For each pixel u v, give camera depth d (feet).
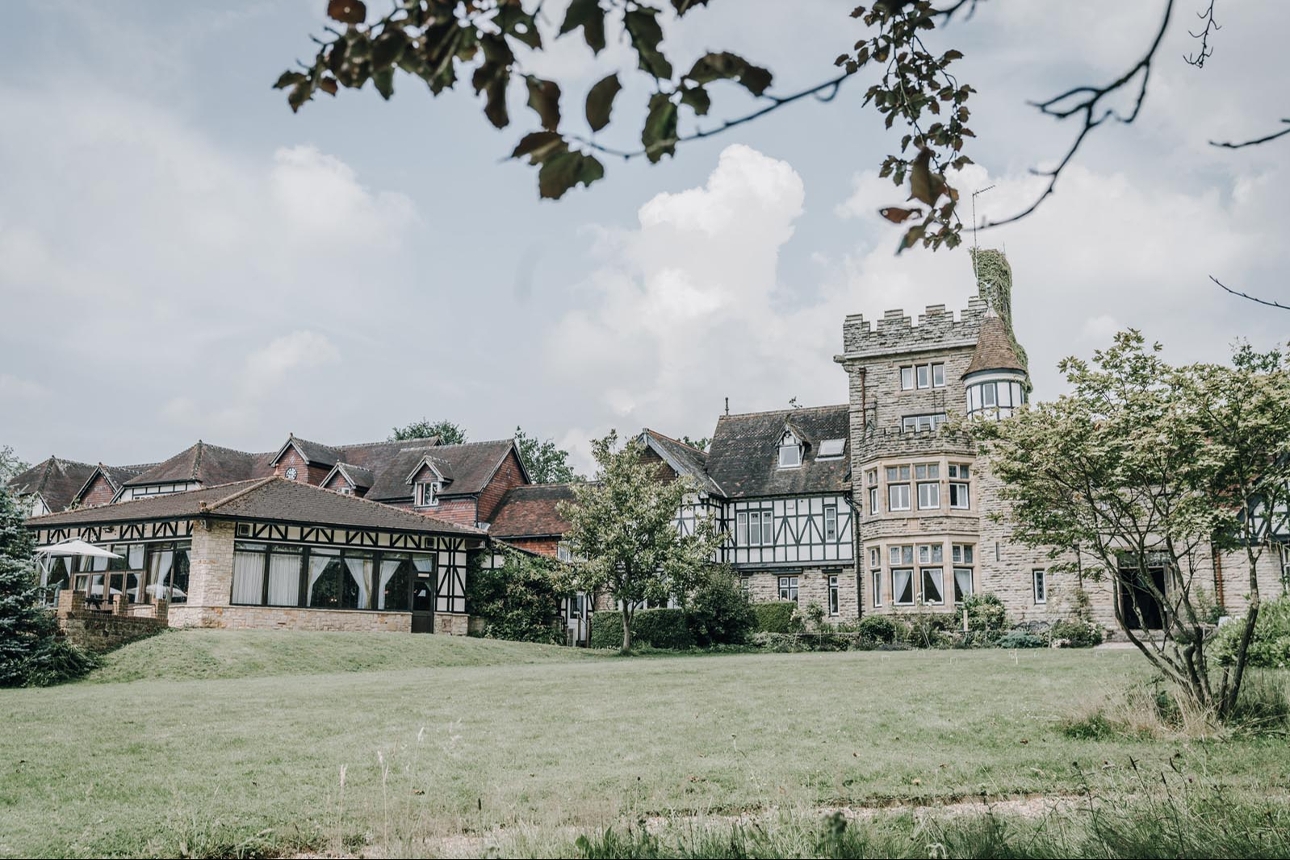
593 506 103.35
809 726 38.34
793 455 127.95
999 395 109.19
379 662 78.38
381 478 149.38
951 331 117.39
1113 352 35.37
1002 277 126.52
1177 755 29.22
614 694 49.67
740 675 58.18
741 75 9.38
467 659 83.71
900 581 108.78
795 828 20.24
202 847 22.21
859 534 118.73
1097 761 30.32
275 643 79.05
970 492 108.99
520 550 118.01
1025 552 104.68
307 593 99.09
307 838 23.03
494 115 9.73
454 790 28.09
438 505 140.67
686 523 123.34
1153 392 34.91
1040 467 36.24
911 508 108.47
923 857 18.25
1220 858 17.97
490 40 9.48
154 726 40.47
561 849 19.19
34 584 72.59
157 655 73.10
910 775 29.09
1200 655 35.12
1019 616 103.71
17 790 28.84
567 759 32.71
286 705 46.60
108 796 28.02
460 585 110.22
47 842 23.00
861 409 120.88
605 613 114.62
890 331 120.47
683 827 21.99
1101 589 99.14
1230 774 27.55
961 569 106.93
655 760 32.30
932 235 12.74
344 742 36.40
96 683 67.10
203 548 93.35
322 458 152.66
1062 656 63.05
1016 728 36.73
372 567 104.17
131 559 98.27
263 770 31.37
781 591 122.11
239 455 163.53
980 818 20.95
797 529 122.72
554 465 228.02
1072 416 35.29
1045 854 18.65
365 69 10.53
